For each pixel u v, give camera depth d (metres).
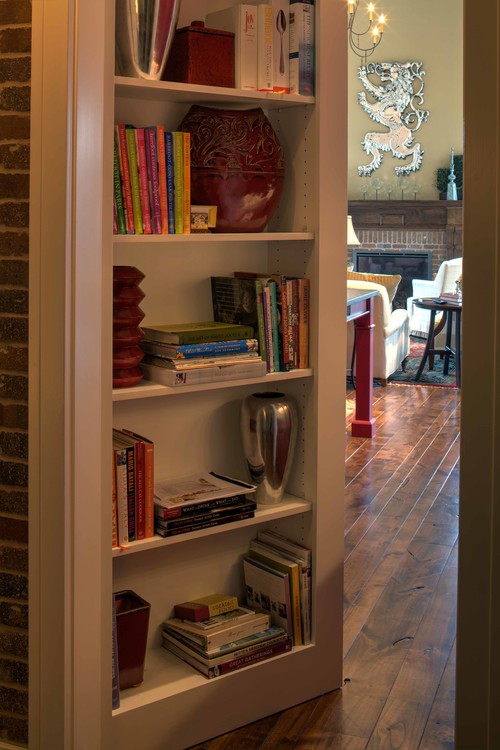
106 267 2.17
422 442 5.77
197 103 2.57
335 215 2.65
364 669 2.88
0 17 2.10
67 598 2.18
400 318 7.64
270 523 2.87
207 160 2.52
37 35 2.06
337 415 2.73
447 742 2.46
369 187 10.59
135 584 2.64
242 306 2.63
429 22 10.18
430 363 8.09
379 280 7.54
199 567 2.77
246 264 2.81
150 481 2.40
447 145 10.30
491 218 1.51
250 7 2.50
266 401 2.67
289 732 2.54
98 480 2.21
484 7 1.48
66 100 2.04
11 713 2.30
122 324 2.33
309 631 2.73
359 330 5.88
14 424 2.21
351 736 2.51
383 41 10.34
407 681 2.80
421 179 10.42
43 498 2.17
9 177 2.13
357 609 3.31
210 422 2.78
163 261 2.63
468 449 1.56
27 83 2.09
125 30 2.29
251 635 2.62
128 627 2.40
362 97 10.48
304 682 2.70
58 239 2.08
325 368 2.68
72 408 2.13
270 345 2.62
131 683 2.45
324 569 2.73
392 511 4.44
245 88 2.51
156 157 2.32
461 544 1.59
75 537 2.16
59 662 2.20
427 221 10.27
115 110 2.47
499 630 1.57
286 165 2.71
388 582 3.56
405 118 10.38
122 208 2.28
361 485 4.86
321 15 2.55
